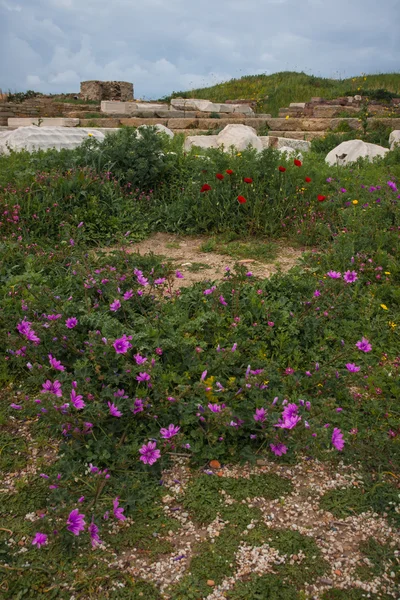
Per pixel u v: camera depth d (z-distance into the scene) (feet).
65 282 15.17
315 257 18.13
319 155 39.47
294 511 8.41
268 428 9.14
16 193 21.21
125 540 7.79
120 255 16.61
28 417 10.53
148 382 9.81
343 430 10.08
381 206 21.42
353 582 7.20
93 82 83.71
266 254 19.62
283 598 6.95
